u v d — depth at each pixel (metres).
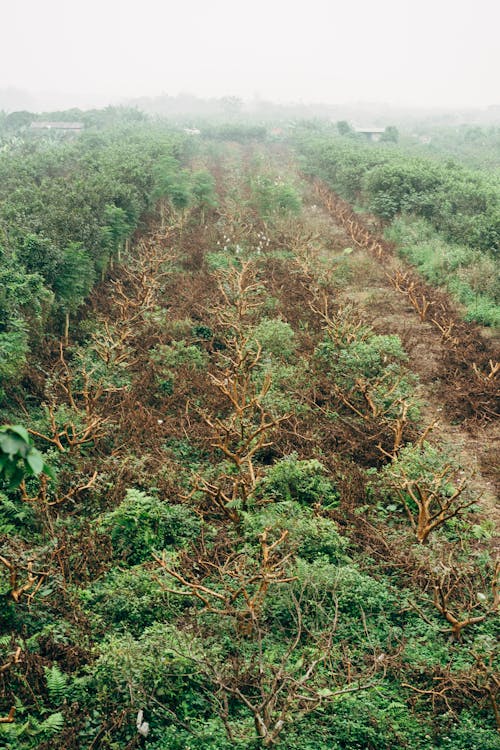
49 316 15.33
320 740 6.16
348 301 18.95
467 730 6.30
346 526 9.35
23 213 18.89
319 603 7.62
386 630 7.60
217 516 9.65
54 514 9.40
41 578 7.82
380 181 29.50
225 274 19.25
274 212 27.81
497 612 7.77
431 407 13.24
